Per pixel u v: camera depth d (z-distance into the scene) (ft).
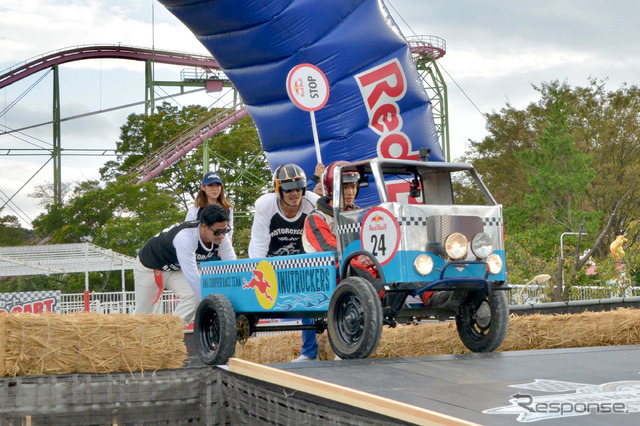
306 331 23.70
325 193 20.30
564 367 15.81
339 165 19.19
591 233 109.70
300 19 39.24
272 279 19.69
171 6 40.70
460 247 17.49
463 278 17.48
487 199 19.25
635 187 137.08
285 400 14.67
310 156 42.14
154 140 170.30
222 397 18.39
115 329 18.95
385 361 16.74
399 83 41.42
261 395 15.83
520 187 158.61
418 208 17.48
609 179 138.92
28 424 17.99
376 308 16.80
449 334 23.04
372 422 11.85
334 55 39.93
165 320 19.66
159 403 18.78
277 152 43.78
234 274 20.98
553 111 123.13
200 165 162.91
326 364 16.38
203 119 160.97
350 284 17.28
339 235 18.69
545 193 119.55
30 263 67.87
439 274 17.53
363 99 40.88
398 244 17.15
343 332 17.75
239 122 162.50
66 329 18.49
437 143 42.93
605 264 64.03
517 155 126.21
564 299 55.93
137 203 140.05
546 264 65.16
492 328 18.86
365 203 30.58
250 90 42.55
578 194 120.26
